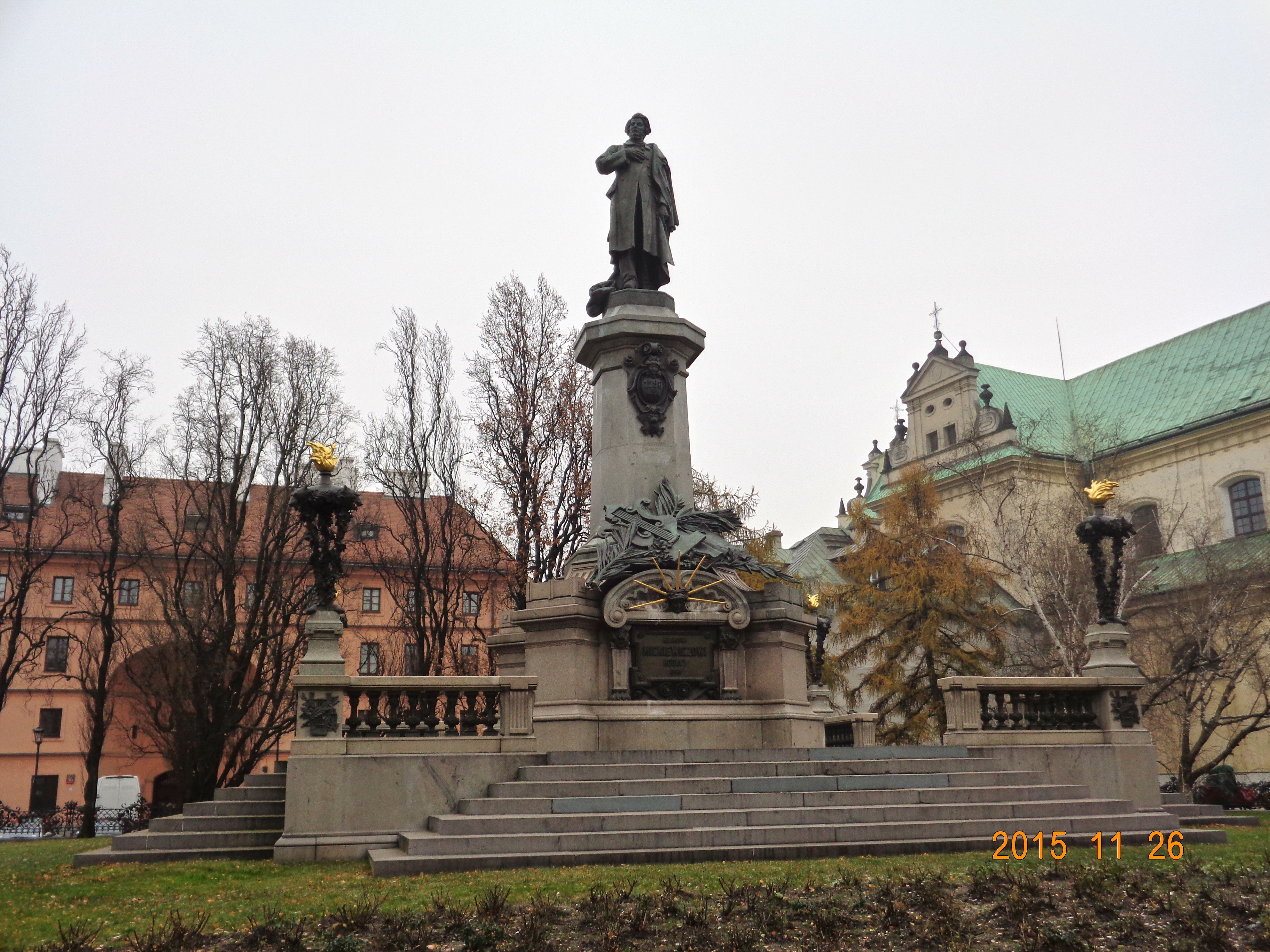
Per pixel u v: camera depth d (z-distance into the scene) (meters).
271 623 40.81
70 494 42.88
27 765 57.47
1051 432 63.12
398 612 57.12
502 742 15.95
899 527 44.94
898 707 42.62
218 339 40.22
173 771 42.34
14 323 39.69
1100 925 9.43
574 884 11.16
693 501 21.00
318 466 16.77
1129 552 45.62
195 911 10.26
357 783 15.04
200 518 40.09
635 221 22.20
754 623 19.14
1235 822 22.84
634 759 16.47
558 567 38.16
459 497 41.03
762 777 16.06
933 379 67.31
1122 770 18.88
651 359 21.02
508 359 39.97
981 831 14.82
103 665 38.62
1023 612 45.16
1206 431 56.22
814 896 10.41
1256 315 60.59
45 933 9.37
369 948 8.53
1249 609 38.56
